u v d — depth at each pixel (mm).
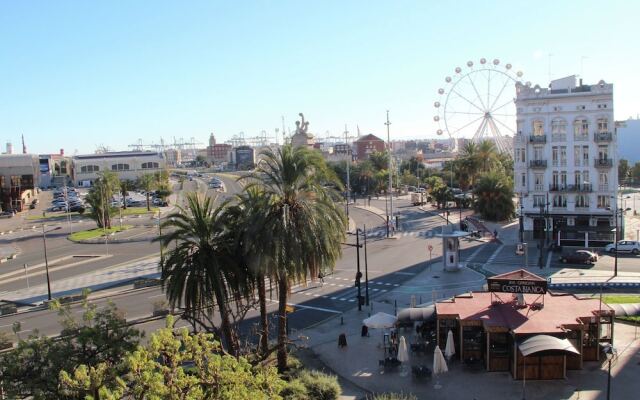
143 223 113438
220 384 20266
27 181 154750
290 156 33156
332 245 33500
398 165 195500
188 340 21688
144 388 19062
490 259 69562
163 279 32250
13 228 112625
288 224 31953
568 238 76312
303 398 28875
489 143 119688
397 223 100375
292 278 32812
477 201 101688
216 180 189000
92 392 20344
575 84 79938
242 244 33000
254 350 36281
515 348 32938
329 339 42031
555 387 31906
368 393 32500
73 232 104125
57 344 24031
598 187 78062
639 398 30094
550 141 80250
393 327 39156
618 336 38844
